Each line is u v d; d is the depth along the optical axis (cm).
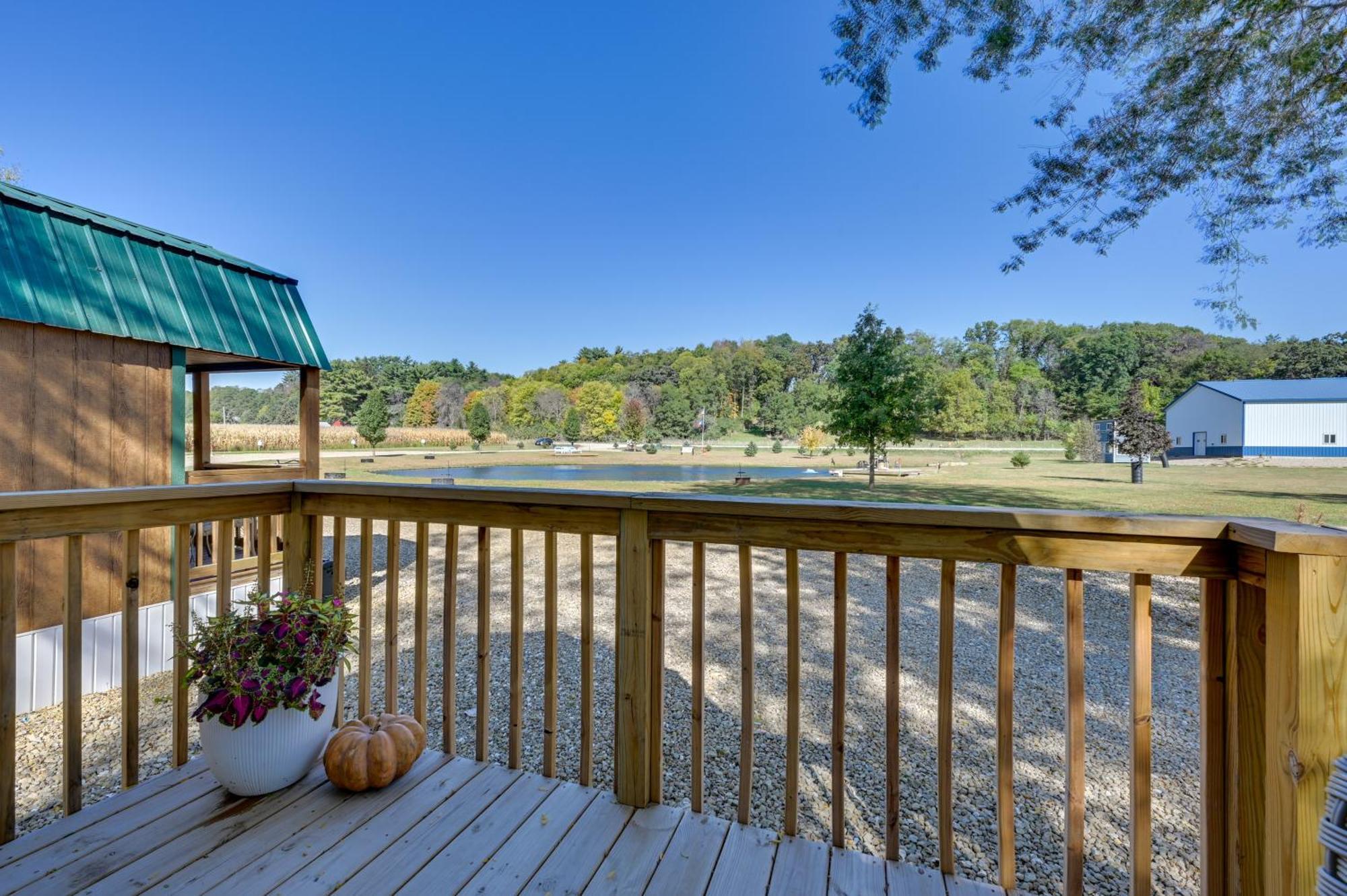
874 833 212
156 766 269
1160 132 494
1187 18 436
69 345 358
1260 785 111
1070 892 126
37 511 151
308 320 533
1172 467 2367
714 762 264
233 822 160
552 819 163
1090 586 596
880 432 1486
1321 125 471
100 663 364
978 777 252
